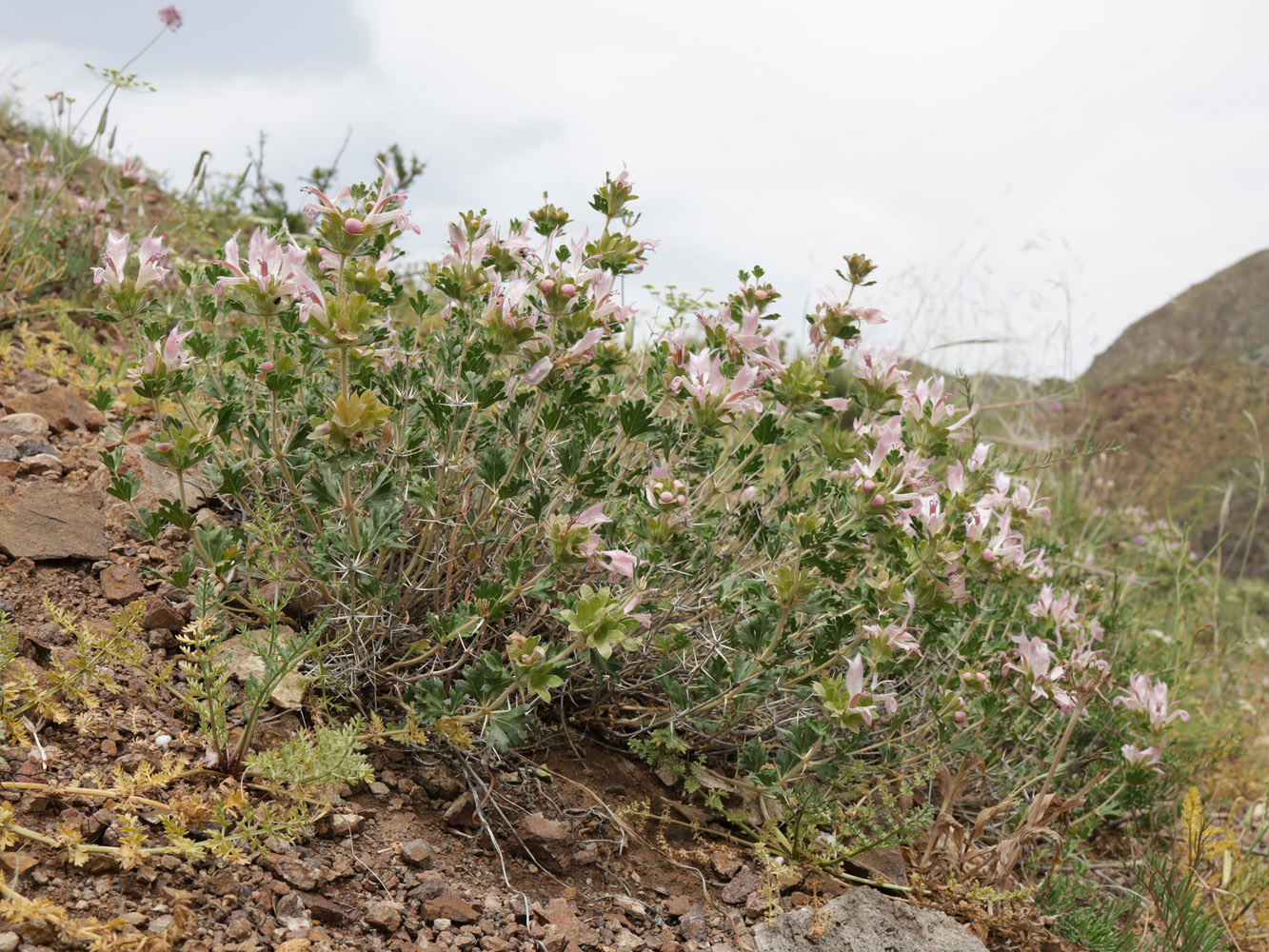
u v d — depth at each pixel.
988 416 6.55
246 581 2.61
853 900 2.43
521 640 2.12
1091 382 11.41
